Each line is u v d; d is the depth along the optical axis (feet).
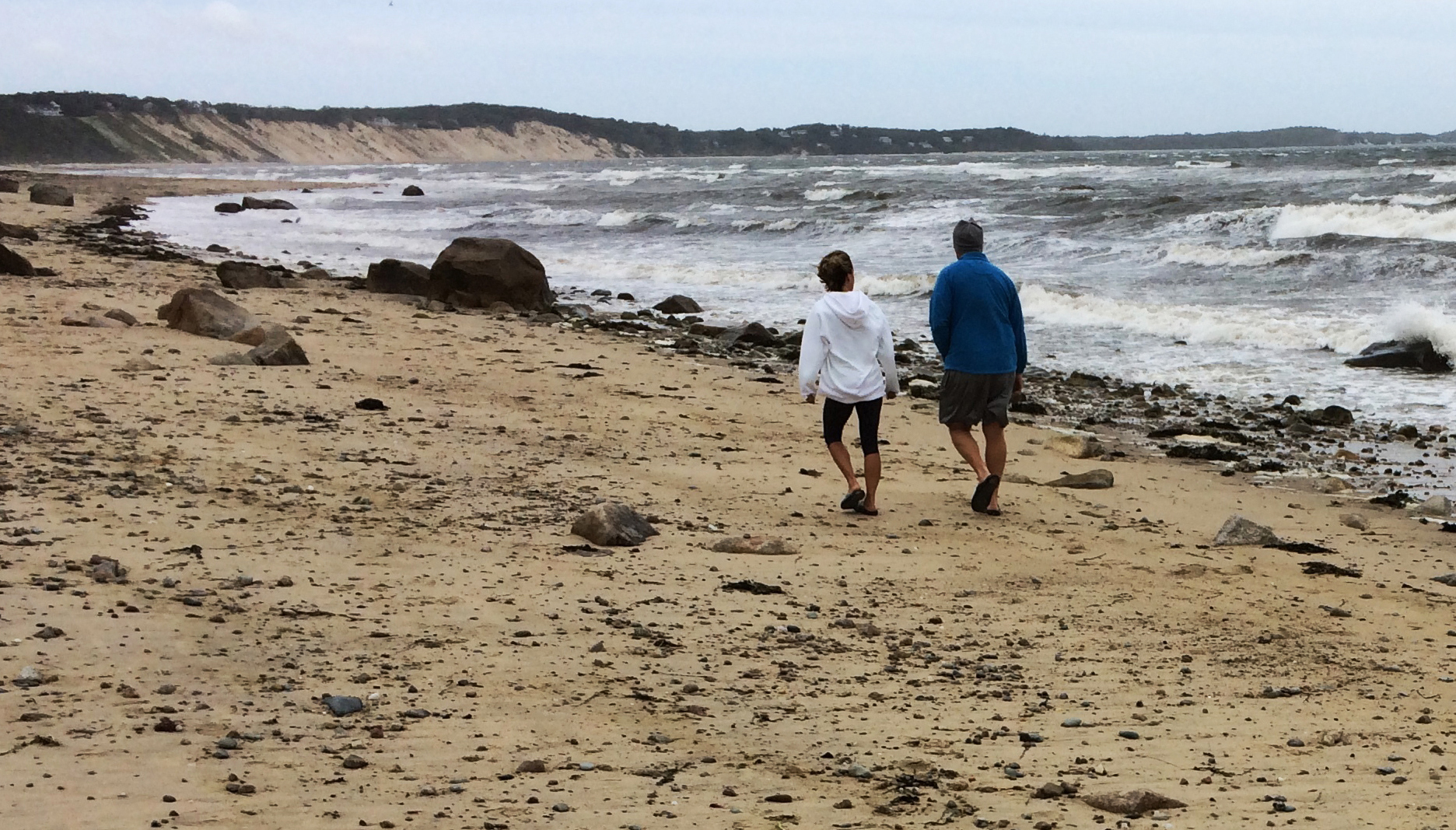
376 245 110.11
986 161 387.96
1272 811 12.70
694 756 14.11
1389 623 20.58
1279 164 202.69
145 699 14.74
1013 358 28.60
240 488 25.75
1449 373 48.91
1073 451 35.99
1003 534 26.45
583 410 38.09
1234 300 64.80
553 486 28.14
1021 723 15.61
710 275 84.23
